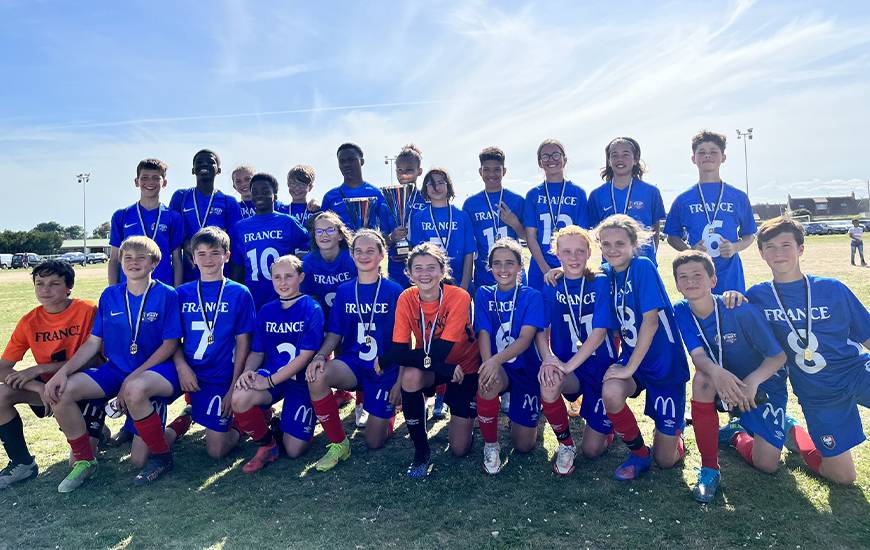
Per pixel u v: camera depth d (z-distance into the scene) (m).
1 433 3.61
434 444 4.26
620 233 3.61
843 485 3.19
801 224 3.36
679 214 5.18
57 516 3.16
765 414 3.39
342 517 3.06
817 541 2.64
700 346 3.36
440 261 3.88
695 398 3.24
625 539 2.72
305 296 4.23
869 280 12.56
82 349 3.90
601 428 3.76
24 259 59.12
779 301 3.40
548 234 5.47
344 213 5.79
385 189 5.55
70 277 4.07
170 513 3.17
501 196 5.68
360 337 4.24
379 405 4.12
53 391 3.56
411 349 3.79
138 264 4.00
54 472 3.84
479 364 3.99
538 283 5.54
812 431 3.28
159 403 3.93
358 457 4.02
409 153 5.84
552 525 2.88
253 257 5.24
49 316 4.05
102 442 4.37
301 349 4.01
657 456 3.58
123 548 2.79
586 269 3.88
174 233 5.37
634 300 3.58
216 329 4.09
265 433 3.84
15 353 3.99
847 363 3.21
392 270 5.62
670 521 2.88
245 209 6.52
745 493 3.15
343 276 4.89
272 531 2.92
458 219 5.43
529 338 3.76
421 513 3.07
